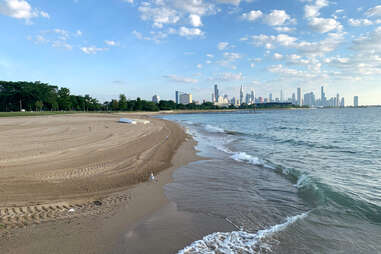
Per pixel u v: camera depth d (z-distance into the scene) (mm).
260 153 10570
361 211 4285
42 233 3176
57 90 98438
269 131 22625
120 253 2842
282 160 8969
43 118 33094
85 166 6848
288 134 19500
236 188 5613
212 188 5586
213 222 3812
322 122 36031
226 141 15016
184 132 19906
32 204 4121
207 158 9336
